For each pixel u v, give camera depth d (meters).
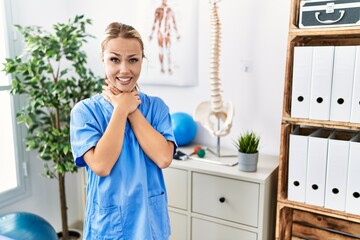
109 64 1.19
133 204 1.21
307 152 1.48
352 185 1.40
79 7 2.49
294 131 1.59
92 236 1.25
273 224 1.82
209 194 1.75
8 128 2.17
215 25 1.78
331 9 1.34
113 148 1.15
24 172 2.21
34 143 2.00
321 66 1.39
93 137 1.19
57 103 1.94
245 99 2.04
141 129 1.22
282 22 1.88
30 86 1.96
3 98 2.14
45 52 1.84
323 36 1.57
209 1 1.90
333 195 1.45
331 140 1.42
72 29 1.97
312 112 1.45
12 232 1.68
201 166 1.78
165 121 1.33
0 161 2.20
